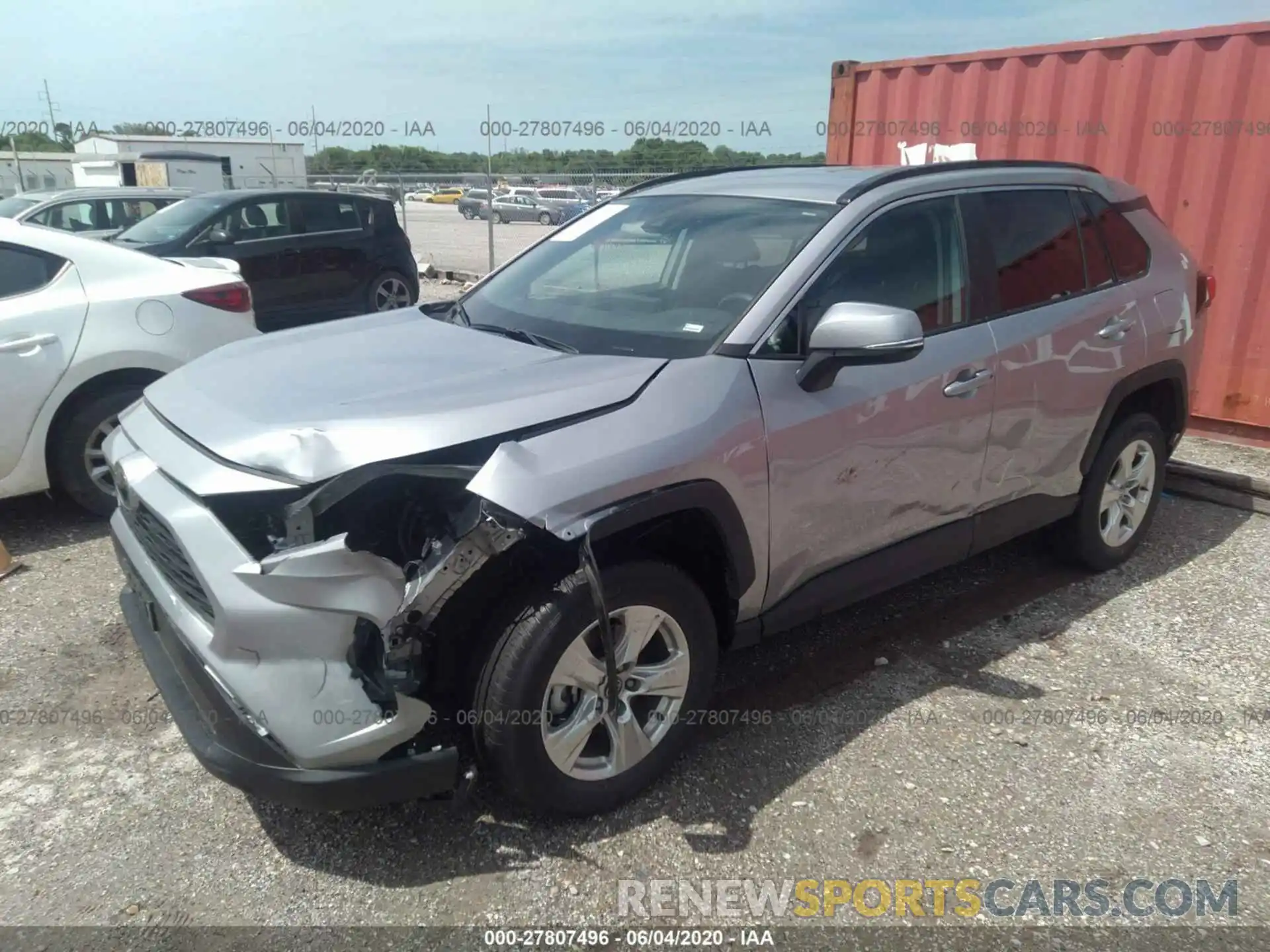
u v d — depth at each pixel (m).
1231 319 6.20
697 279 3.23
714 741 3.16
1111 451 4.23
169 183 22.16
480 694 2.49
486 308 3.61
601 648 2.68
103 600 4.05
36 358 4.48
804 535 3.04
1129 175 6.50
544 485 2.38
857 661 3.69
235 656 2.31
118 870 2.56
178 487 2.50
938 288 3.43
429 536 2.49
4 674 3.47
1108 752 3.15
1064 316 3.81
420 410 2.48
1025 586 4.38
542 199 19.47
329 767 2.33
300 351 3.13
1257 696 3.50
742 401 2.81
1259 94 5.83
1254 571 4.58
